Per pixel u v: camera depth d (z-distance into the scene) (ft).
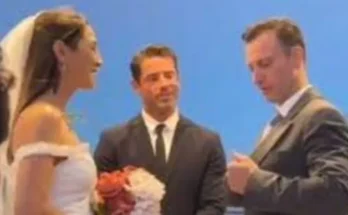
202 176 11.04
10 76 6.24
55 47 8.14
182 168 11.02
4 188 7.42
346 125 7.52
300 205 7.24
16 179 7.64
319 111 7.53
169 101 11.33
